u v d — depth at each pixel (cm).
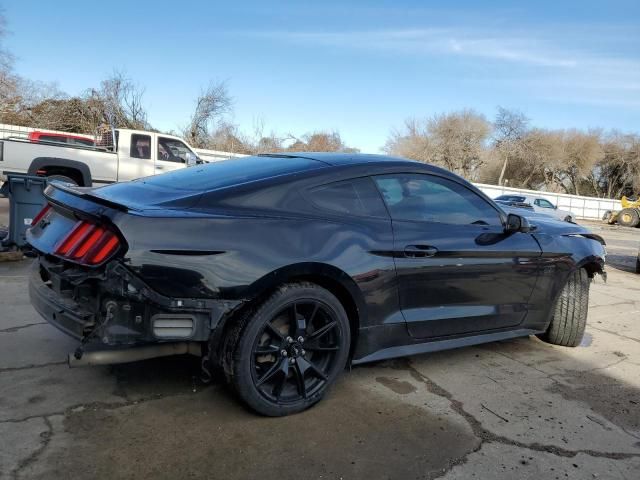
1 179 1050
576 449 299
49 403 308
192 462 261
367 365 405
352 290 322
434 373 398
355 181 346
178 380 349
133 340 270
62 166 1105
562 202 4238
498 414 336
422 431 307
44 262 319
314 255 304
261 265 288
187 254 274
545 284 436
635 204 3394
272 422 305
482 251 383
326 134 3678
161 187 331
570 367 434
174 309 273
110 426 288
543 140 5581
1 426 280
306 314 313
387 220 347
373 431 303
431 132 5584
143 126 3170
